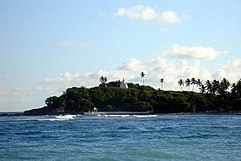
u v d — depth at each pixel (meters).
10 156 43.41
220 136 67.31
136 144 54.75
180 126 102.88
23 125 116.25
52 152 46.34
